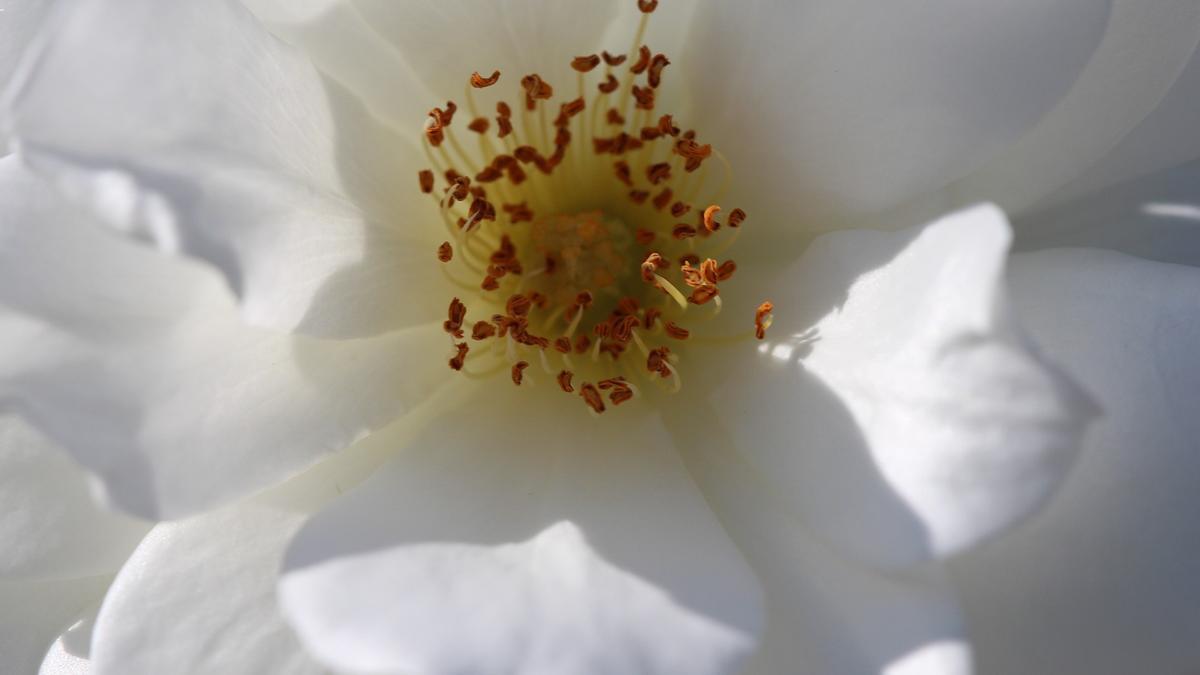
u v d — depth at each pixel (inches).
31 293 5.9
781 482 6.1
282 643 6.1
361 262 6.3
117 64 5.7
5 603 6.4
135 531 6.2
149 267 6.0
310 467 6.2
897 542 5.7
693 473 6.3
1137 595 6.1
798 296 6.4
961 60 6.1
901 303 5.9
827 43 6.3
